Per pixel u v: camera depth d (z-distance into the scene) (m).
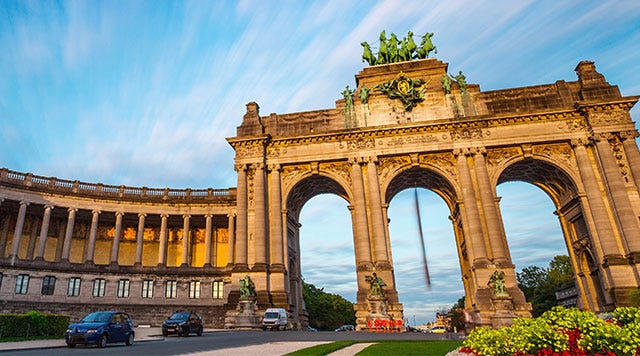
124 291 66.69
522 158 56.31
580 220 57.09
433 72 62.38
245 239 57.16
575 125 55.97
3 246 65.38
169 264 74.62
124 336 28.17
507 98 59.00
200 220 75.06
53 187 67.00
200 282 69.38
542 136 56.00
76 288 64.38
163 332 36.91
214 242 76.31
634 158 52.47
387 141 59.00
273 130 62.78
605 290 49.81
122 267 67.31
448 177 57.09
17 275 60.97
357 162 58.59
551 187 62.56
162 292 67.81
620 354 12.99
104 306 63.72
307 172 60.31
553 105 57.66
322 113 62.97
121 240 74.06
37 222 69.31
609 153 53.19
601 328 13.46
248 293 52.47
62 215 70.19
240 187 59.12
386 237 55.66
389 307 51.12
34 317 34.34
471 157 56.94
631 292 47.00
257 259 55.66
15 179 63.91
